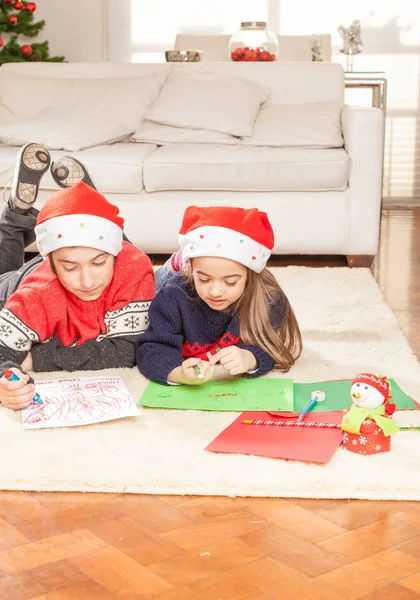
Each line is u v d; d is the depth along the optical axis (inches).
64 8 208.1
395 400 61.7
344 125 126.1
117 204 120.8
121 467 51.5
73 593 39.5
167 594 39.3
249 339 67.7
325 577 40.6
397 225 167.5
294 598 38.9
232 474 50.4
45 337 68.9
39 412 59.6
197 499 48.7
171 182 119.8
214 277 63.4
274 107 136.5
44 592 39.6
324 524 45.7
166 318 68.2
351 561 42.0
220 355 64.4
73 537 44.6
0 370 63.3
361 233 120.7
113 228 64.8
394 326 85.0
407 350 76.3
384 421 52.5
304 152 119.5
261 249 64.6
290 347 72.1
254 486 49.1
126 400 61.3
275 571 41.1
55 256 64.1
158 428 57.5
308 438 55.1
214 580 40.4
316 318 88.1
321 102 136.7
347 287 103.7
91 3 207.5
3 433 56.8
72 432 56.8
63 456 53.0
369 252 121.6
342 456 52.7
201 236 62.6
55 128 127.6
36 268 70.2
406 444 54.6
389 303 99.9
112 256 65.9
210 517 46.6
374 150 118.7
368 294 99.8
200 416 59.7
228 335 68.5
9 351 67.8
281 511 47.1
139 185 120.4
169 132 133.2
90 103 139.3
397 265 123.7
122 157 120.3
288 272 113.0
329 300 96.5
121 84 141.6
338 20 204.4
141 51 210.1
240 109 132.5
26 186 81.0
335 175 118.3
